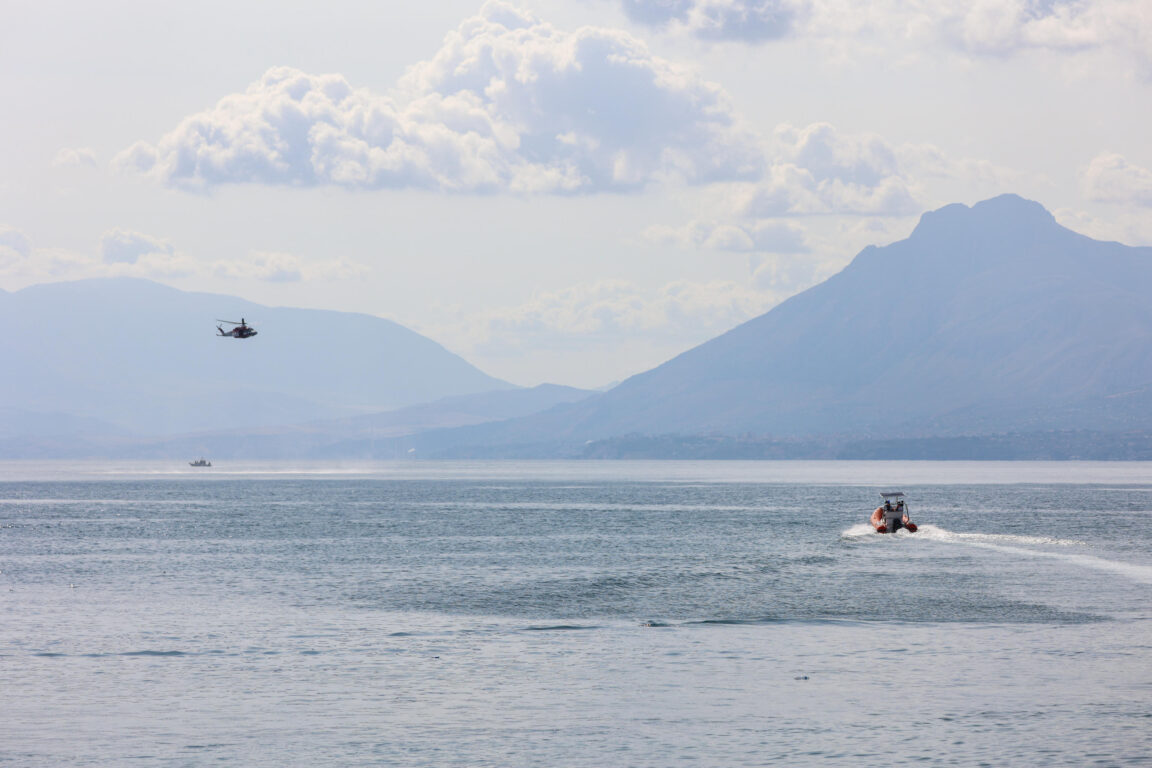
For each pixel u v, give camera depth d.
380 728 83.12
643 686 94.44
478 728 83.25
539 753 77.88
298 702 89.81
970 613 128.38
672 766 75.44
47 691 92.88
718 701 89.94
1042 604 134.50
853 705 88.50
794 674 98.31
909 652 106.94
